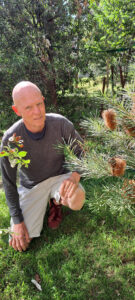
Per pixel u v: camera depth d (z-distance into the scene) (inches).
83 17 152.3
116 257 72.2
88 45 147.3
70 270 69.6
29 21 150.9
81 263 70.9
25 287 66.6
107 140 49.6
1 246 79.4
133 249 73.7
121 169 42.9
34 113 61.9
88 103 167.2
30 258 74.7
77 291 64.5
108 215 86.2
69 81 163.9
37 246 79.0
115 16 118.8
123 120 39.9
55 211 86.0
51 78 149.6
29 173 78.2
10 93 161.9
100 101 42.4
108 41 124.1
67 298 62.6
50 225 84.7
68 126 72.2
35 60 143.0
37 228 78.0
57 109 165.9
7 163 69.7
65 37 154.6
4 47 146.8
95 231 81.9
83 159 50.9
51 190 80.1
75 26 153.4
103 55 130.7
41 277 68.9
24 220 77.9
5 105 165.6
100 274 68.6
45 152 72.2
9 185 73.5
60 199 76.3
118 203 45.9
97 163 45.3
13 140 50.5
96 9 130.8
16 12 145.9
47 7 144.9
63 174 82.4
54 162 76.5
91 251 75.0
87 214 88.6
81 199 70.4
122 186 47.1
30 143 69.5
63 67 151.3
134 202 45.7
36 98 62.0
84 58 148.8
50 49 152.6
